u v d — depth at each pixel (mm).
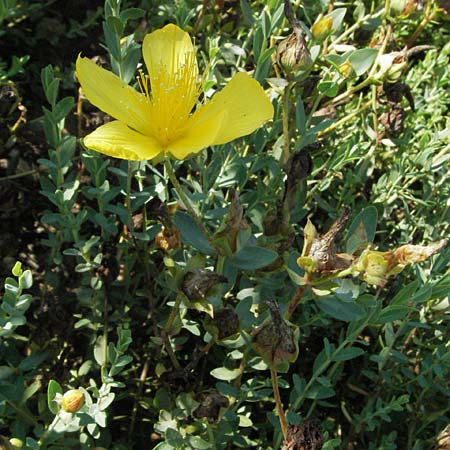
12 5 313
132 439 269
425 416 264
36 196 319
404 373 256
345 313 204
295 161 218
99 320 261
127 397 277
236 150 281
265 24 253
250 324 216
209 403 212
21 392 225
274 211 213
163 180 260
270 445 258
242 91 195
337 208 305
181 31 211
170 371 234
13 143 313
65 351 250
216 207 270
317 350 300
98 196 248
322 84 240
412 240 289
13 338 270
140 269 284
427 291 213
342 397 289
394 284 257
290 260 224
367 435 272
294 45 222
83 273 275
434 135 290
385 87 272
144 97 199
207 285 191
